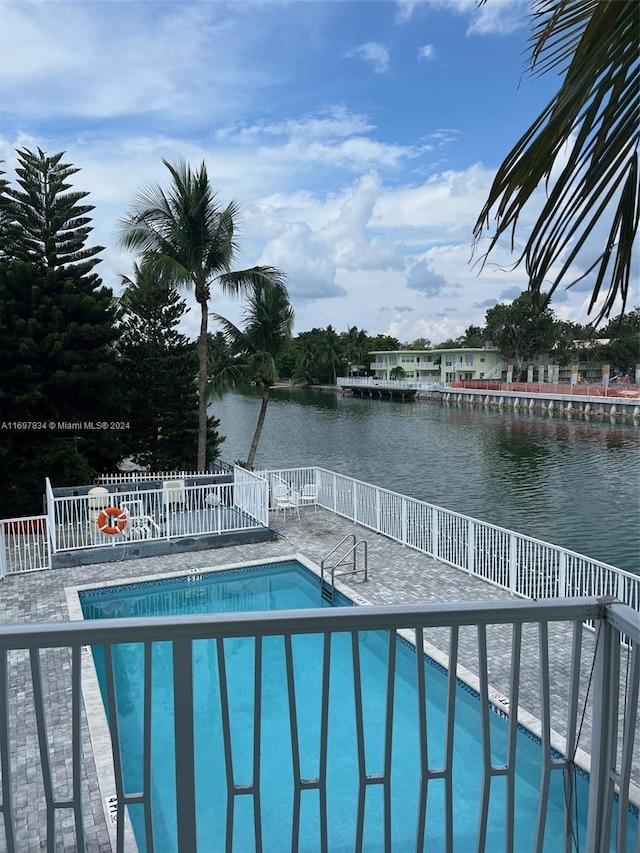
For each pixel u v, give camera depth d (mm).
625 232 1465
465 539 10125
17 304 15680
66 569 10711
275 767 5281
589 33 1258
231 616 1573
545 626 1671
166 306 20922
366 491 13047
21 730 5738
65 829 4402
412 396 65625
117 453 18406
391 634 1660
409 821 4586
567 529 18125
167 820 4688
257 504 12555
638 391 45125
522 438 35688
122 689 6652
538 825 1790
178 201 15867
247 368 18781
